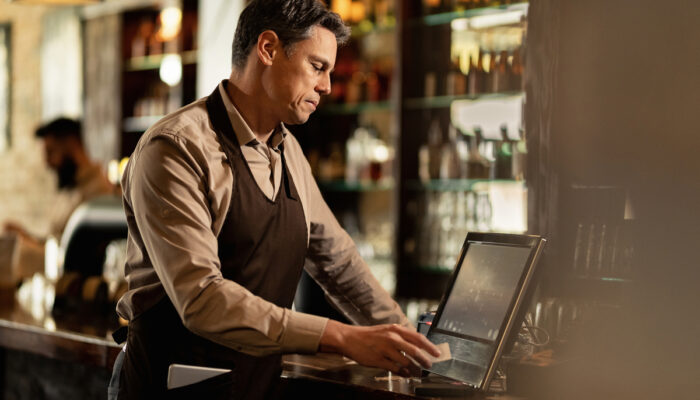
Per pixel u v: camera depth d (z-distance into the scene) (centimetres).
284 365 195
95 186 504
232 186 168
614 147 173
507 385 164
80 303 291
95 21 630
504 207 403
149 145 163
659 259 165
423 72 429
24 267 346
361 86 468
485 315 167
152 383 172
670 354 161
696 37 163
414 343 152
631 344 165
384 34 469
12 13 695
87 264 321
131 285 179
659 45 168
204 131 168
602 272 173
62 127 506
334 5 460
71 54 647
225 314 152
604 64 175
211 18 541
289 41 168
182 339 170
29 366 279
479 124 415
